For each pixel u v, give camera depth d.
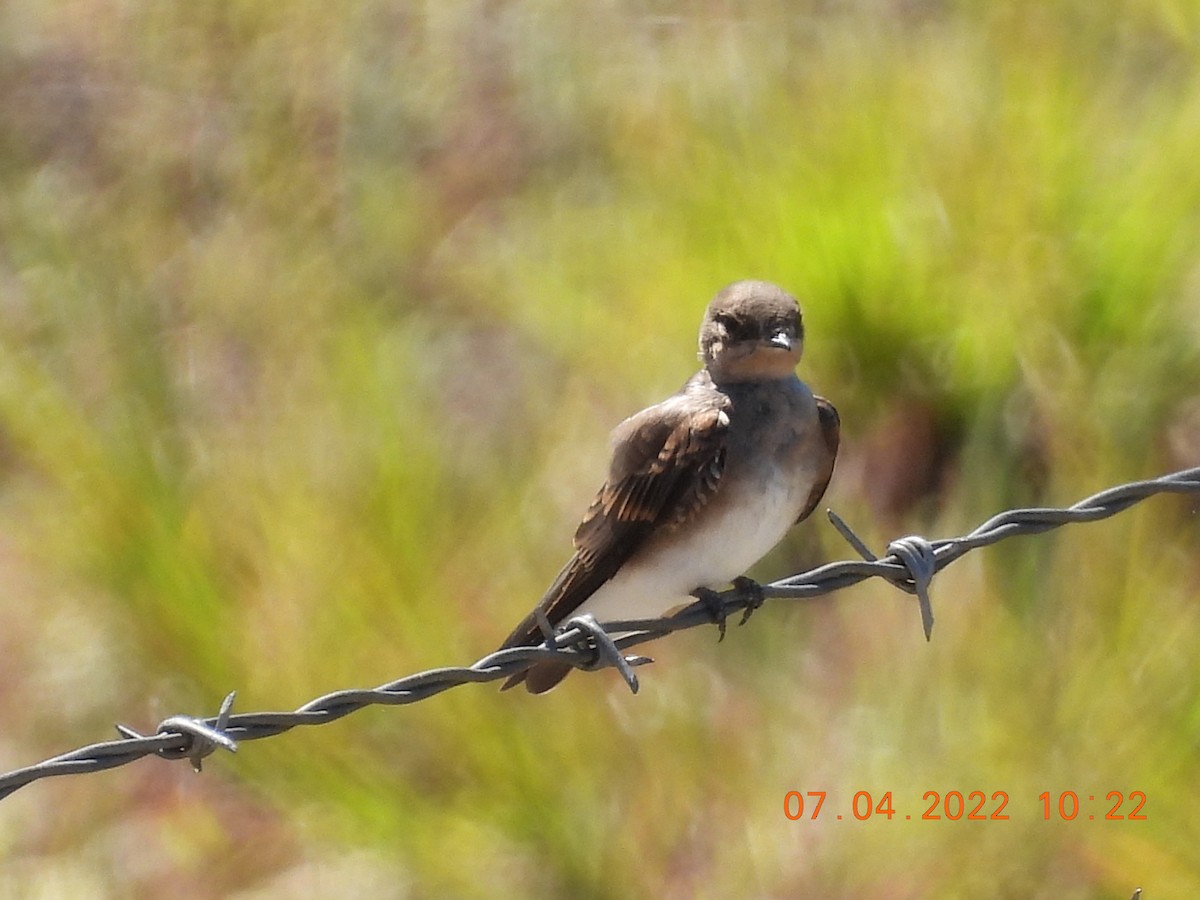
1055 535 11.28
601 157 15.64
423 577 10.76
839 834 10.21
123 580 11.17
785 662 10.98
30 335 13.30
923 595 7.68
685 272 12.74
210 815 11.42
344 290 14.07
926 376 12.16
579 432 12.21
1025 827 10.14
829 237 12.24
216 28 16.69
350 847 10.46
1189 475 8.12
